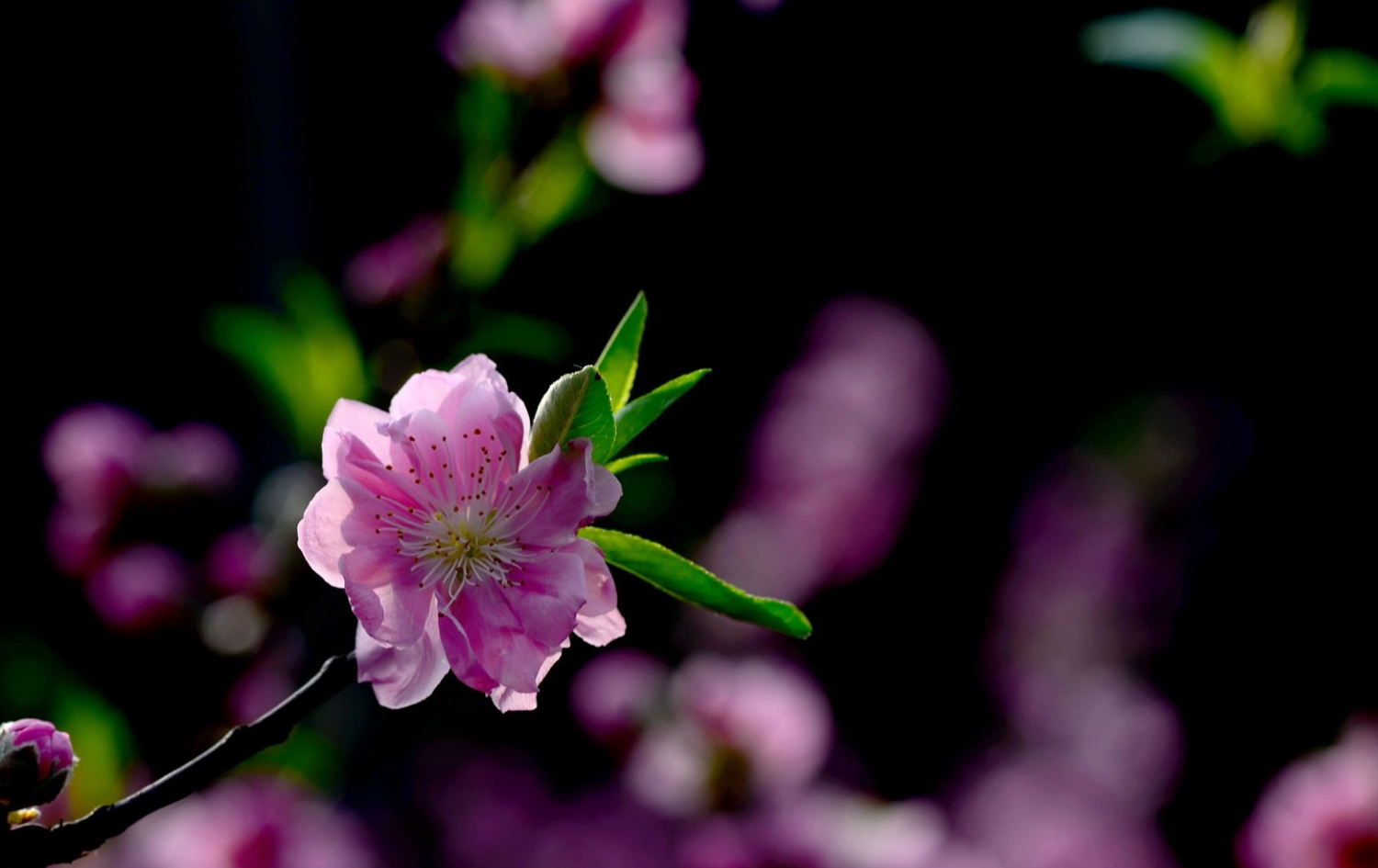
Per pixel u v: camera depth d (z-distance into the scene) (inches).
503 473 28.8
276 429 62.2
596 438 28.9
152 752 41.8
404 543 28.7
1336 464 72.4
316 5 73.7
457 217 42.8
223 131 74.7
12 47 71.6
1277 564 74.5
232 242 75.1
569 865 62.8
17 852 27.9
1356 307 66.5
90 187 73.3
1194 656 76.0
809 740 47.8
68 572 44.8
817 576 77.7
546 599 28.5
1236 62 43.2
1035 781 71.8
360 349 44.2
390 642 28.4
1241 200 67.7
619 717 49.0
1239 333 75.5
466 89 43.4
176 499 45.4
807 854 45.6
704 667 50.1
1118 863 67.7
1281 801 49.6
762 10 67.2
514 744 68.7
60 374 71.9
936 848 52.4
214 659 42.2
